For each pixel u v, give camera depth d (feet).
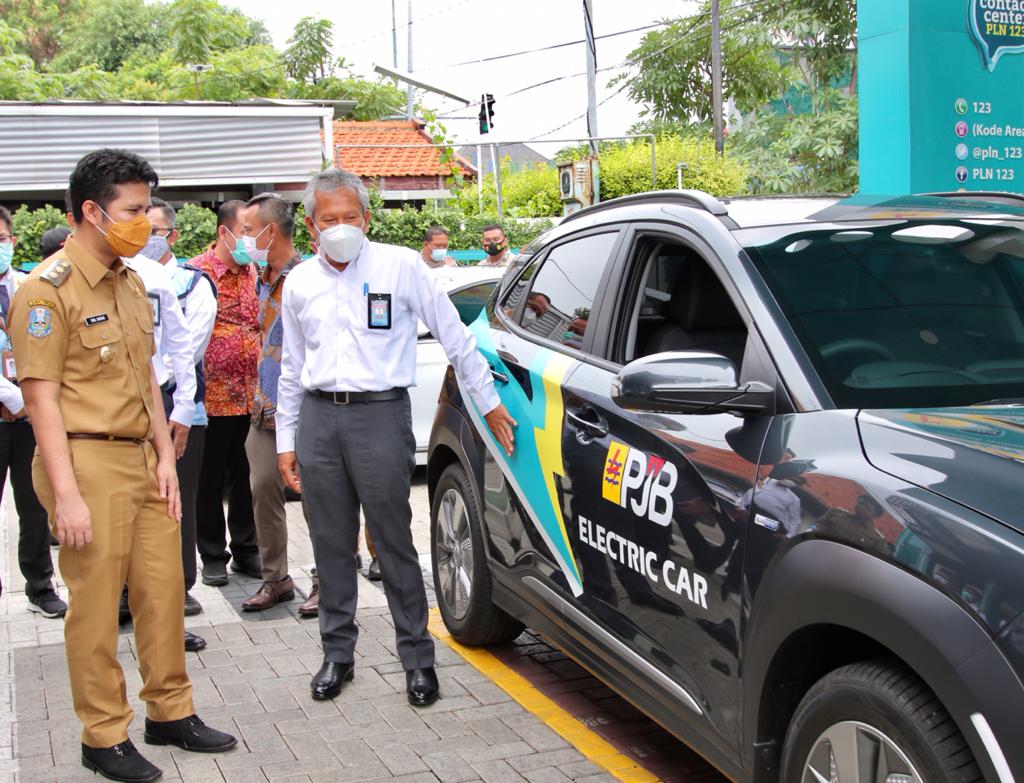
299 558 22.04
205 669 15.56
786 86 95.40
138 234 11.51
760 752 8.90
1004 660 6.64
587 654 12.15
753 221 11.26
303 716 13.75
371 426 13.88
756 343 9.80
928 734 7.09
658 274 12.30
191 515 17.97
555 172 93.20
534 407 13.35
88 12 168.55
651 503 10.47
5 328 17.58
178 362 16.03
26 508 18.03
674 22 104.01
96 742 11.93
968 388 9.29
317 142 65.57
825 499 8.20
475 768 12.10
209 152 63.46
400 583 14.24
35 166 60.29
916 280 10.48
